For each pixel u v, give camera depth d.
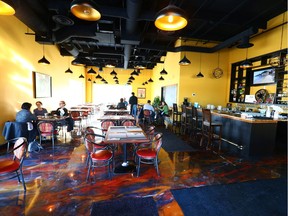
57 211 1.90
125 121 3.91
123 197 2.18
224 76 7.14
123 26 4.76
